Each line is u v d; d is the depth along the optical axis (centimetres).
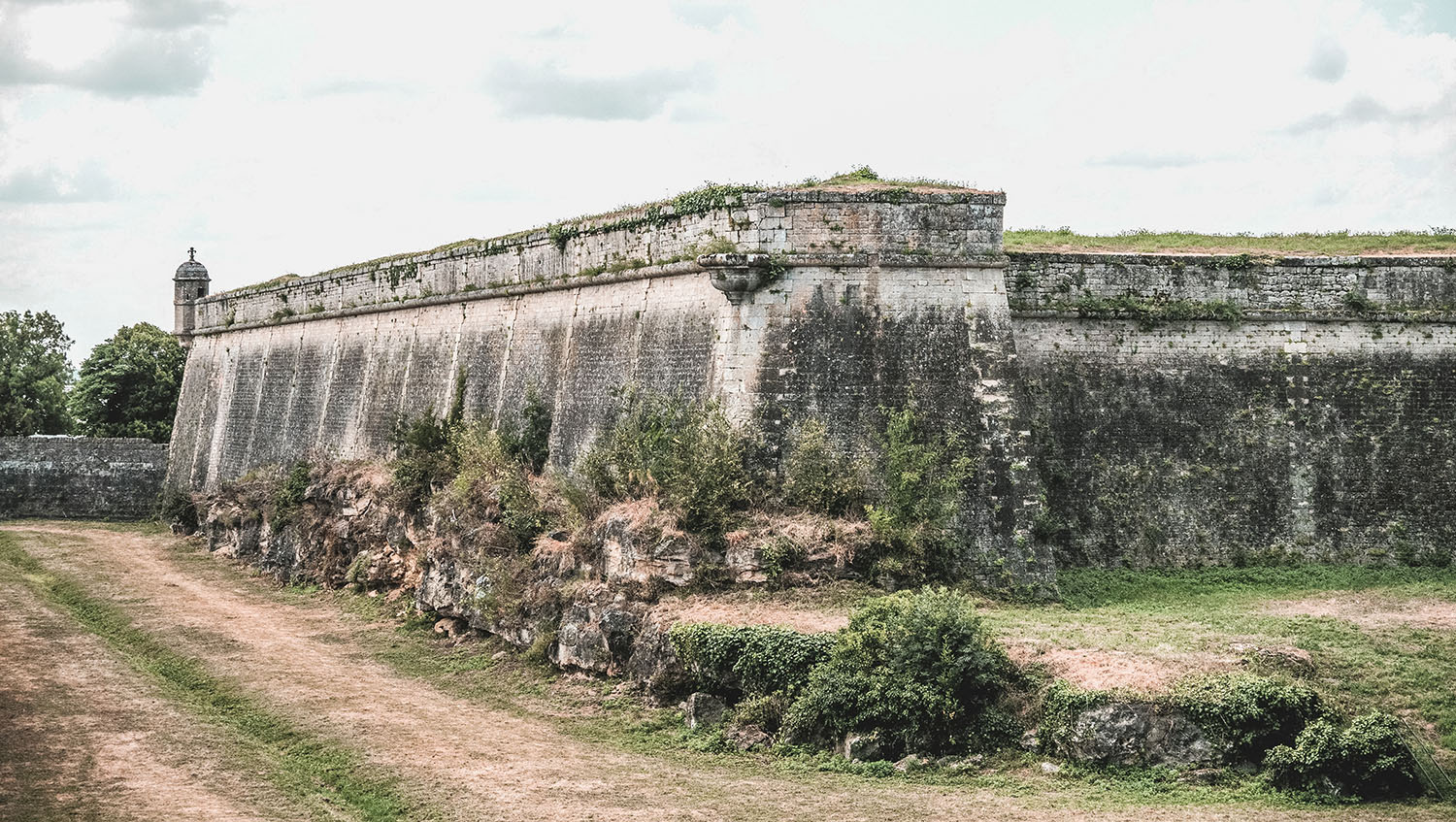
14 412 8031
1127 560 3525
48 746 2811
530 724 2808
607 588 3023
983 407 3259
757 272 3281
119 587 4500
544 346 4091
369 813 2384
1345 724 2267
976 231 3334
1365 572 3481
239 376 6159
